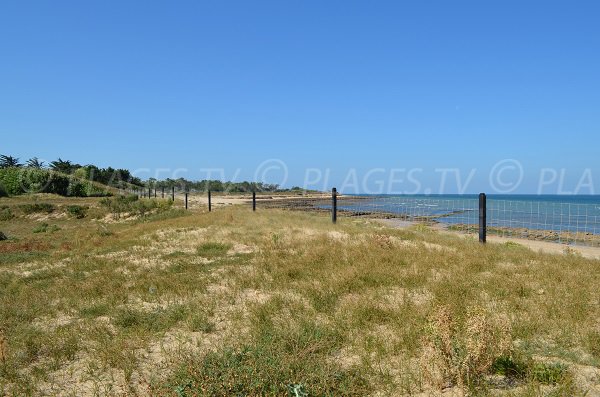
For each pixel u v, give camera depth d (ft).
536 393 13.47
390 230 56.08
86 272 39.01
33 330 22.70
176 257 43.45
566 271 30.25
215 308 25.29
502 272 30.32
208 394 13.09
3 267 44.47
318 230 56.44
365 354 17.49
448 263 33.45
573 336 18.33
